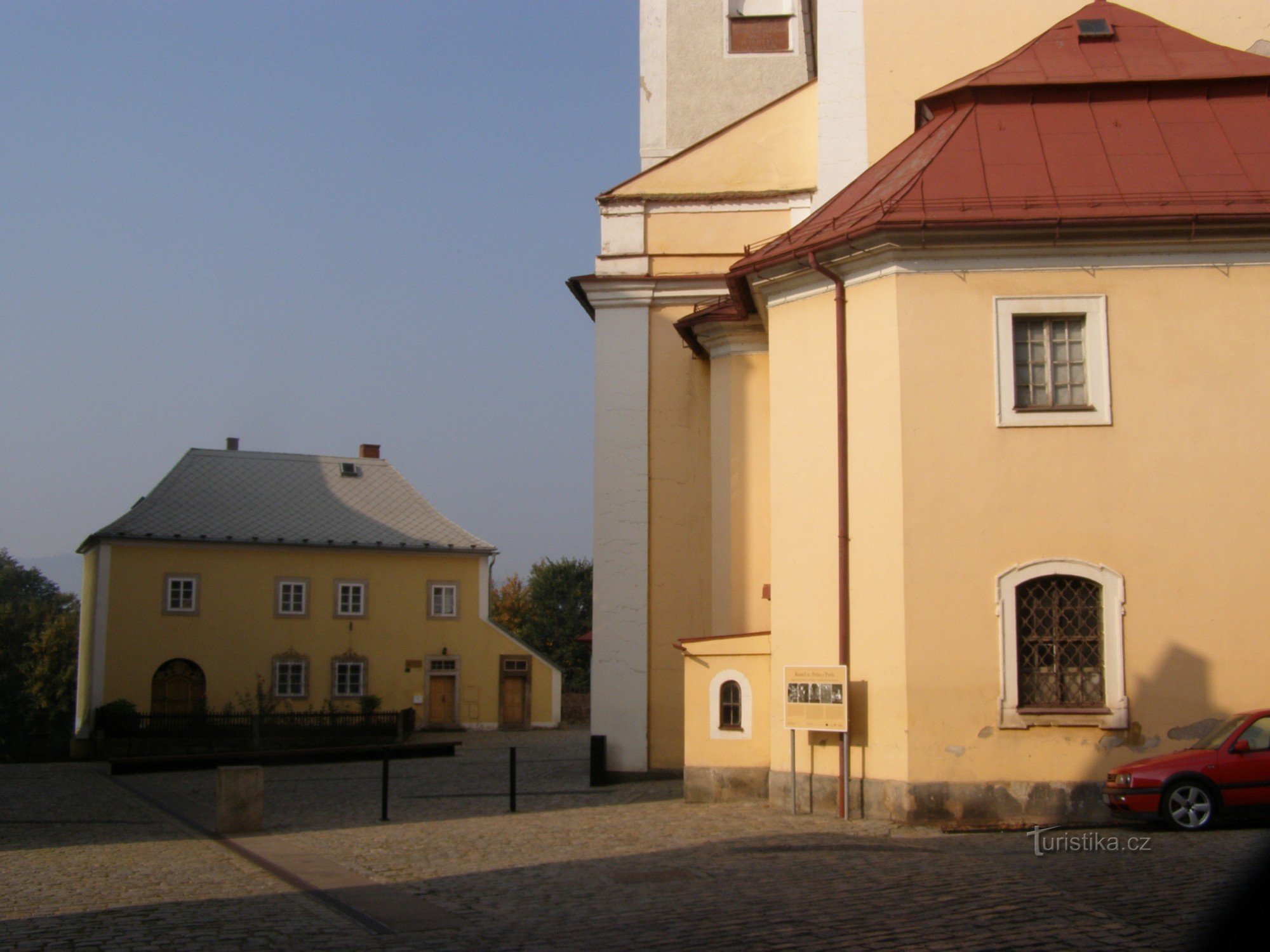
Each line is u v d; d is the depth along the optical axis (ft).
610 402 70.03
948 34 67.97
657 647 67.87
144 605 142.72
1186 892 30.42
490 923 29.96
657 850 40.78
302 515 155.63
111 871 40.24
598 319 70.74
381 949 27.43
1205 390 46.83
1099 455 46.73
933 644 46.24
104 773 94.63
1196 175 49.03
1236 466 46.50
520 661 159.43
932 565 46.65
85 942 28.53
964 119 53.11
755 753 53.83
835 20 69.15
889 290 48.49
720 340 64.54
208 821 56.54
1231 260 47.26
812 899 31.35
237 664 146.30
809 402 51.55
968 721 45.70
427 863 39.65
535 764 86.48
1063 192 48.55
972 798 45.14
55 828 54.70
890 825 45.39
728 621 62.59
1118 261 47.47
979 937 26.55
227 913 32.17
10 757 203.51
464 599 158.61
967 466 47.09
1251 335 46.96
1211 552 46.11
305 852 43.16
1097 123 52.29
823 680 47.96
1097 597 46.37
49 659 208.64
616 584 68.44
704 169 71.67
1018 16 67.31
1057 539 46.42
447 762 91.35
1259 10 63.52
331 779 76.95
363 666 152.35
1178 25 63.98
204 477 156.97
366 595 153.79
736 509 63.10
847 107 68.44
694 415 69.62
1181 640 45.73
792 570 51.37
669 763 66.95
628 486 69.26
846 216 51.44
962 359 47.60
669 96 86.33
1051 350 47.85
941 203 48.42
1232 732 40.78
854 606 48.57
